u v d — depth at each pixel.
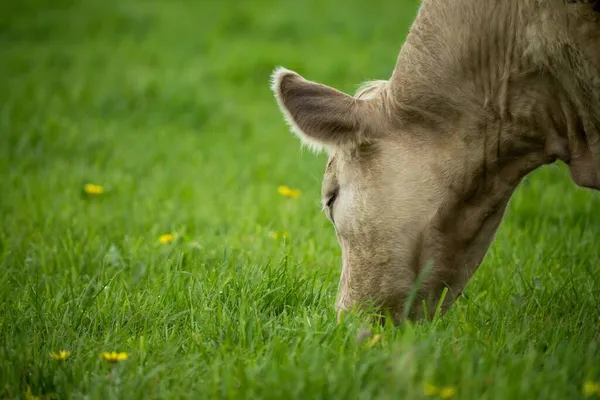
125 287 11.64
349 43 37.34
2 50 37.69
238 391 8.05
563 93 9.82
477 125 10.21
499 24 9.91
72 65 34.75
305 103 10.43
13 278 12.66
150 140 24.73
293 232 15.20
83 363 9.06
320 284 12.04
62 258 13.48
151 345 9.59
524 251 13.70
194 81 31.84
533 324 10.11
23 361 8.93
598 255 13.38
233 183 19.92
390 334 9.52
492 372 8.09
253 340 9.50
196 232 15.64
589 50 9.20
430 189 10.30
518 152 10.32
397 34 38.84
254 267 11.91
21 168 20.86
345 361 8.33
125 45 38.41
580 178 10.14
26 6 46.53
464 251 10.58
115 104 28.52
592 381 8.00
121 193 18.86
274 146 23.94
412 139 10.41
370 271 10.55
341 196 10.76
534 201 16.91
